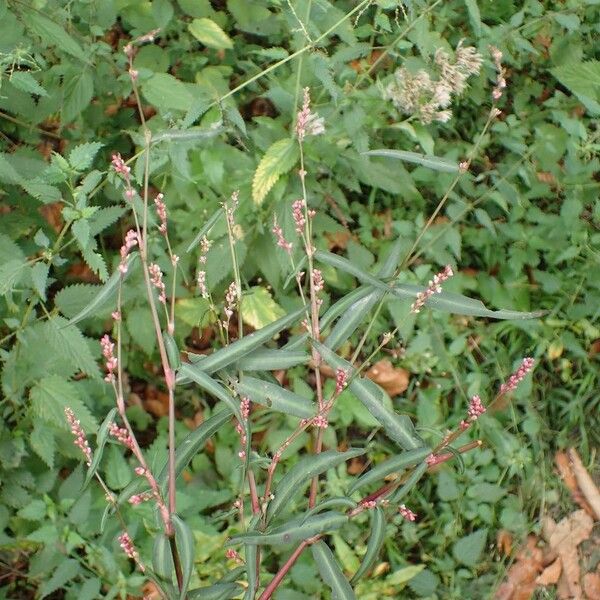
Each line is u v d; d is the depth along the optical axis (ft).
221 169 3.08
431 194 3.80
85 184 2.54
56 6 3.15
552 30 3.99
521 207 3.64
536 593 3.26
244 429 2.06
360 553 3.17
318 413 2.17
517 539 3.31
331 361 2.15
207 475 3.25
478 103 3.87
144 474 2.05
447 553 3.26
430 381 3.53
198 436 2.15
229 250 3.15
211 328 3.48
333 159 3.33
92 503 3.00
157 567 2.08
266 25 3.69
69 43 2.83
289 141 3.10
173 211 3.32
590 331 3.64
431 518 3.30
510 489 3.39
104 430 2.04
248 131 3.38
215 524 3.16
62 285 3.45
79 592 2.93
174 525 2.03
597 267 3.62
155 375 3.43
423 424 3.38
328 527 2.12
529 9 3.90
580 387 3.56
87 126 3.45
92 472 2.04
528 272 3.77
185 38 3.63
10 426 3.05
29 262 2.59
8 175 2.56
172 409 2.06
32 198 3.20
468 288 3.58
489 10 4.06
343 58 3.26
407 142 3.70
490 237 3.69
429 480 3.35
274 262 3.26
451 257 3.52
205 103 2.83
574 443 3.51
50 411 2.77
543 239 3.64
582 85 3.11
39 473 3.03
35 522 3.03
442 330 3.51
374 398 2.17
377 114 3.43
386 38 3.71
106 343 2.02
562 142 3.75
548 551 3.33
